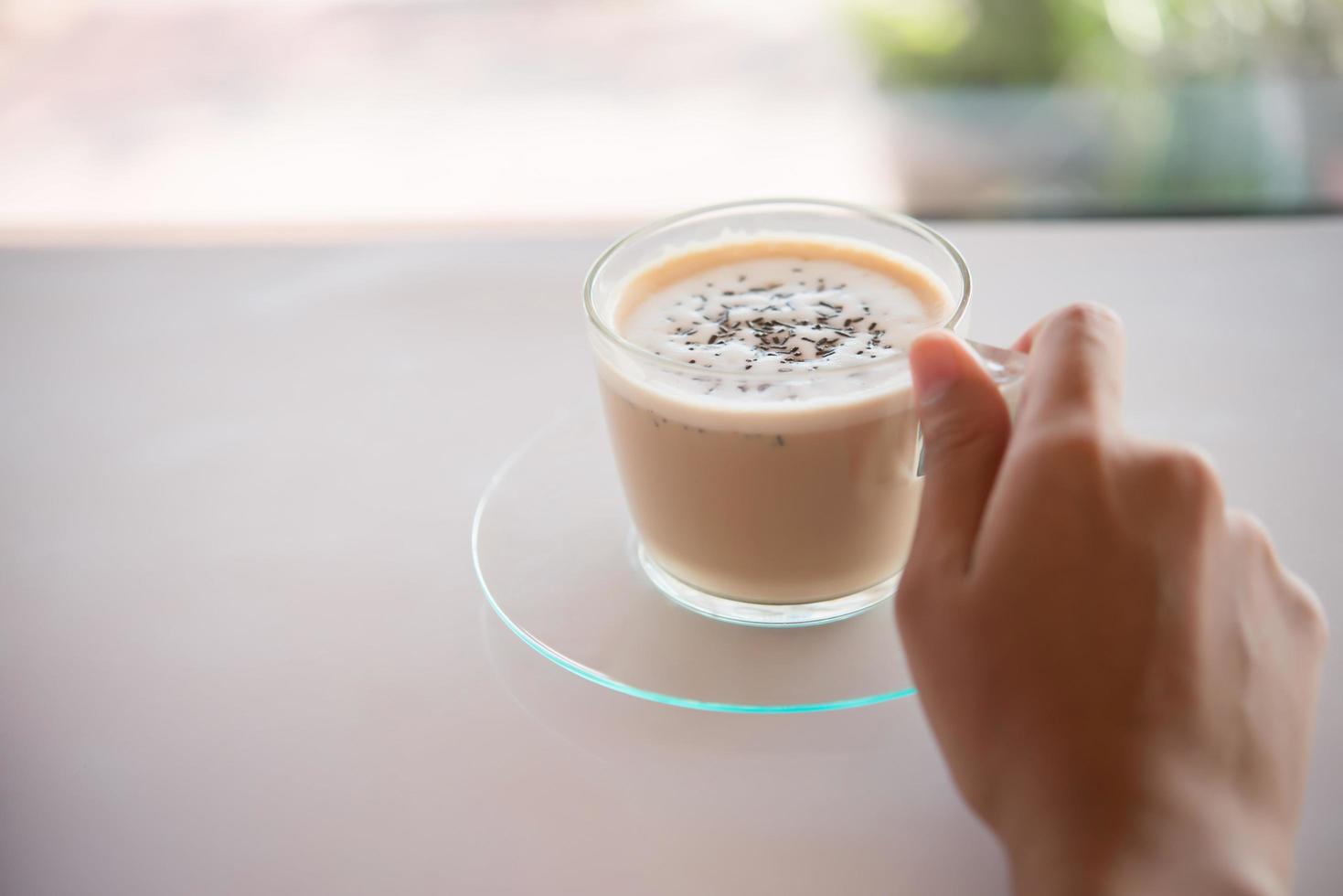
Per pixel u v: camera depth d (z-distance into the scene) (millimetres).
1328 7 717
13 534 431
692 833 332
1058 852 278
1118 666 284
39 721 365
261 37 873
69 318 548
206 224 658
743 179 760
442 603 398
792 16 840
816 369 341
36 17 867
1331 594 384
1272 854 282
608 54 877
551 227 626
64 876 327
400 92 849
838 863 325
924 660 302
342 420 479
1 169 771
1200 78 743
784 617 375
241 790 345
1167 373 482
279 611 397
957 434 314
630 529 407
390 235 618
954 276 368
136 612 399
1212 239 565
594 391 488
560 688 369
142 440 474
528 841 331
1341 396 468
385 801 341
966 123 778
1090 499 290
